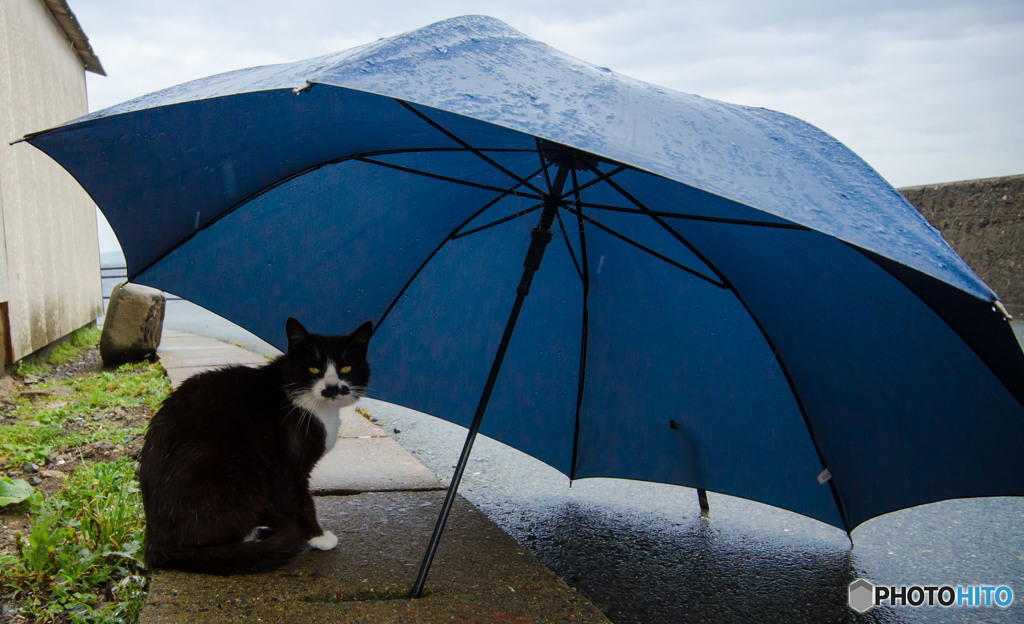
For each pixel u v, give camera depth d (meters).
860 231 1.68
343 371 2.77
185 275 2.97
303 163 2.86
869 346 2.57
